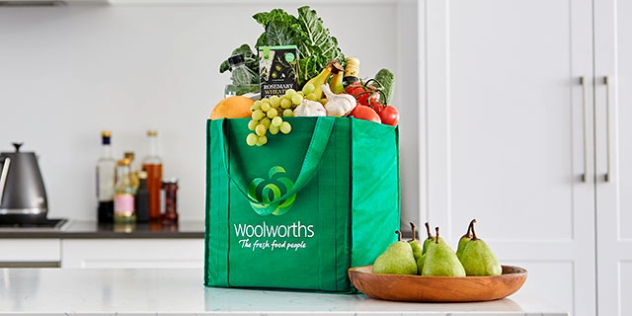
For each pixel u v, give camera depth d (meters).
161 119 3.40
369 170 1.27
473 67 2.71
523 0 2.71
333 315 1.02
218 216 1.29
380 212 1.31
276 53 1.31
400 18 3.26
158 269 1.58
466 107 2.71
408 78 2.97
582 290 2.69
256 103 1.24
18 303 1.13
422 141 2.69
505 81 2.71
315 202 1.23
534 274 2.69
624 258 2.68
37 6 3.37
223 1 3.39
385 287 1.11
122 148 3.40
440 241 1.16
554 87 2.71
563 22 2.71
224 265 1.28
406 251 1.17
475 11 2.71
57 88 3.38
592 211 2.69
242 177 1.26
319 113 1.24
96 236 2.76
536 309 1.05
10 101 3.37
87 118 3.39
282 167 1.24
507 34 2.71
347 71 1.39
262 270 1.26
